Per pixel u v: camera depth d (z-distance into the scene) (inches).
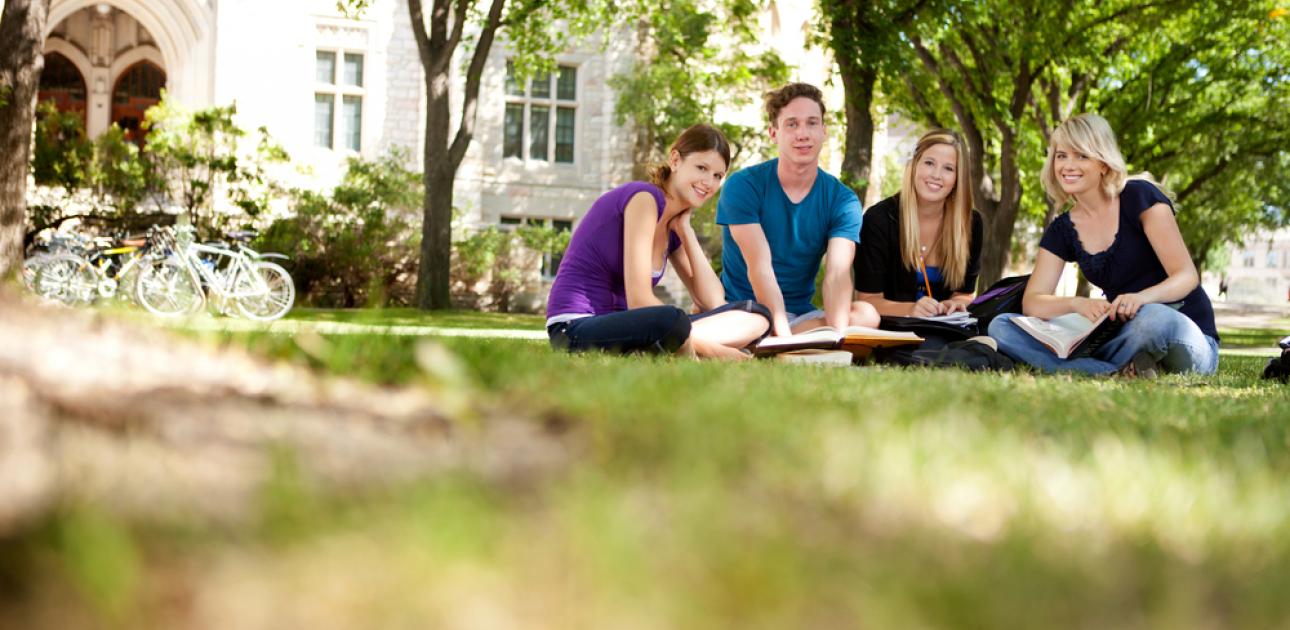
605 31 865.5
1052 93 860.0
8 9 474.3
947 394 105.4
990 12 732.0
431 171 695.7
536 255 908.6
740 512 45.1
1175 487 58.7
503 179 1010.1
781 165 223.8
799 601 33.7
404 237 834.8
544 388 80.6
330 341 91.4
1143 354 206.1
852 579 36.1
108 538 32.0
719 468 53.9
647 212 189.3
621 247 195.3
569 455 55.8
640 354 178.9
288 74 954.7
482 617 30.3
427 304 697.6
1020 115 774.5
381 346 93.3
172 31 936.9
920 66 808.3
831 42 613.3
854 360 210.7
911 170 230.5
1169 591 38.9
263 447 51.0
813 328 221.6
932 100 878.4
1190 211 1069.8
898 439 65.7
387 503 41.1
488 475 49.5
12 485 39.9
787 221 225.0
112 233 748.0
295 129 956.6
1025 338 211.5
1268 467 72.1
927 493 51.9
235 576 31.9
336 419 60.8
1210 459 72.0
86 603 29.2
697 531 40.4
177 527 36.0
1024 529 45.9
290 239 780.6
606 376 96.6
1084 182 220.2
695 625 30.8
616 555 35.3
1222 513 53.9
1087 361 207.5
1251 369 242.5
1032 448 71.7
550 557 36.1
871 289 233.9
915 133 991.0
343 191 821.2
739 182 224.2
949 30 730.2
